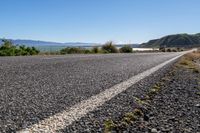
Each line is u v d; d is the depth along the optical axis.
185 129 2.88
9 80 5.19
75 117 2.83
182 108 3.90
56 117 2.78
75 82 5.33
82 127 2.53
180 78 7.95
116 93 4.39
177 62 15.68
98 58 15.43
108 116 3.00
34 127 2.42
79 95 4.02
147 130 2.74
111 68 9.02
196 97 4.95
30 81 5.17
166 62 14.93
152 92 4.89
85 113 3.02
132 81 6.00
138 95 4.43
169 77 7.73
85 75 6.59
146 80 6.40
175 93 5.18
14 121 2.56
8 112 2.87
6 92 3.97
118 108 3.40
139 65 11.20
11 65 8.48
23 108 3.07
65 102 3.49
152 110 3.62
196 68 12.62
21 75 6.02
